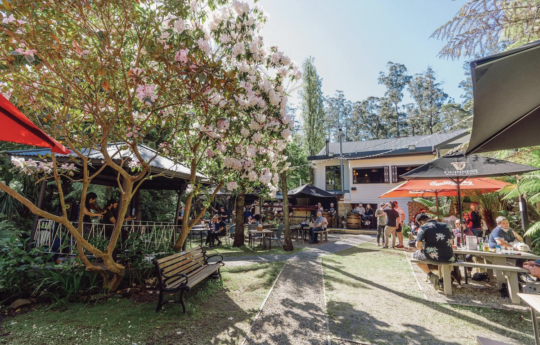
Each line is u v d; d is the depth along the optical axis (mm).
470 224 8922
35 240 6105
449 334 3693
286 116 5180
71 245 5812
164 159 7676
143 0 3836
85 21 3857
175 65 4004
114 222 6223
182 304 4336
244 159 5316
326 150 23688
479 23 5055
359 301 4922
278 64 5211
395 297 5133
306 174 29000
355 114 60219
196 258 5859
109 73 4219
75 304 4664
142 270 5594
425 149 18422
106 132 4340
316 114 29844
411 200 18766
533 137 2740
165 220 14773
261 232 10734
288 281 6156
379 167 20406
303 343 3439
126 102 4625
